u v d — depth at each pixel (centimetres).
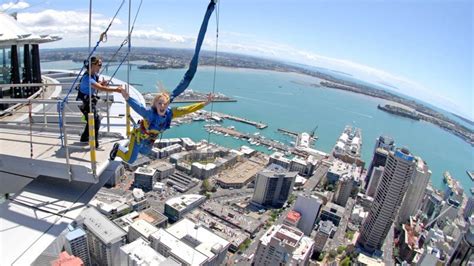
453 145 19200
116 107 1323
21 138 877
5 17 1158
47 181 787
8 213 664
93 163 702
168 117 679
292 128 16762
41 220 662
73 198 741
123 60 786
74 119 1135
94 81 714
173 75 14412
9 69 1263
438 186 11719
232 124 15712
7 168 779
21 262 568
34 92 1458
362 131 18738
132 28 757
